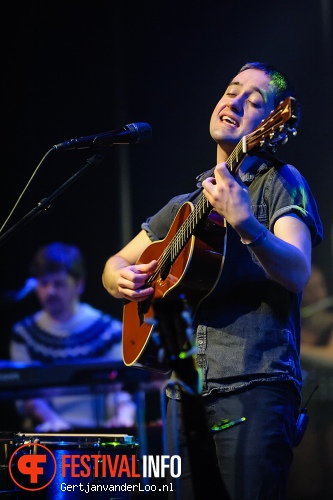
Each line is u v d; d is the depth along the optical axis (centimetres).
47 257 829
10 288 948
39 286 830
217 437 321
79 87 979
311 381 836
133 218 980
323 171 912
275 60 950
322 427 816
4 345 927
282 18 952
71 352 817
